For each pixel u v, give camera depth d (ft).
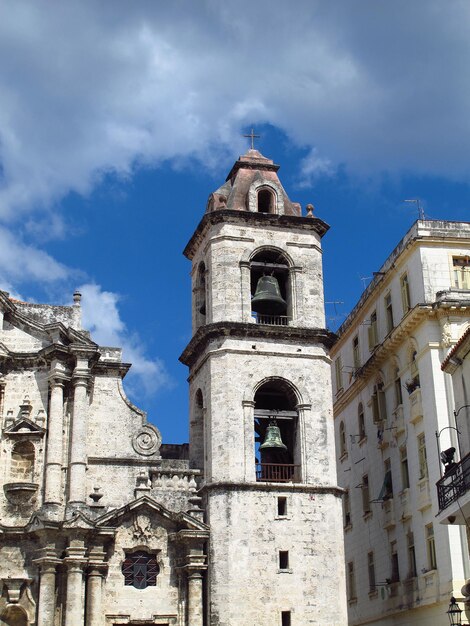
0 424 152.05
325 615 145.69
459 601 134.31
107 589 143.64
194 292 176.55
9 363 155.22
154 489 152.56
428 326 156.15
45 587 139.44
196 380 167.22
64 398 153.89
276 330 160.04
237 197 172.24
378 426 176.76
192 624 142.20
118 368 160.66
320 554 149.07
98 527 143.33
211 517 148.56
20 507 147.74
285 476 158.92
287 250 167.73
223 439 152.76
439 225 164.45
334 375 208.13
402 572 161.79
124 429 156.76
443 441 148.66
